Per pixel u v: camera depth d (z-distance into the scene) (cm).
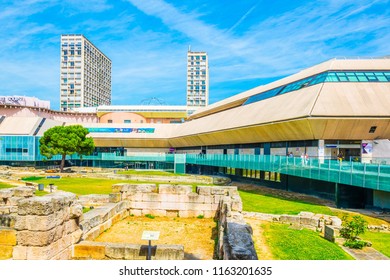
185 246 1520
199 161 5216
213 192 2131
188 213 2127
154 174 5175
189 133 6456
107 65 17538
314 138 3372
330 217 2012
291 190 3666
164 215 2141
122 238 1627
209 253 1419
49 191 3178
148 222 1983
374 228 2009
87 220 1516
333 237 1595
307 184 3388
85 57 14312
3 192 2081
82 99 13925
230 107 6606
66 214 1159
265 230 1689
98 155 7300
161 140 7600
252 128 4203
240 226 1129
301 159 2894
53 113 9169
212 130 5359
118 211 1997
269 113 4081
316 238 1568
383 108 3269
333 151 3344
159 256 1216
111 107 9419
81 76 13962
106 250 1215
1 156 6519
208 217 2117
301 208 2467
